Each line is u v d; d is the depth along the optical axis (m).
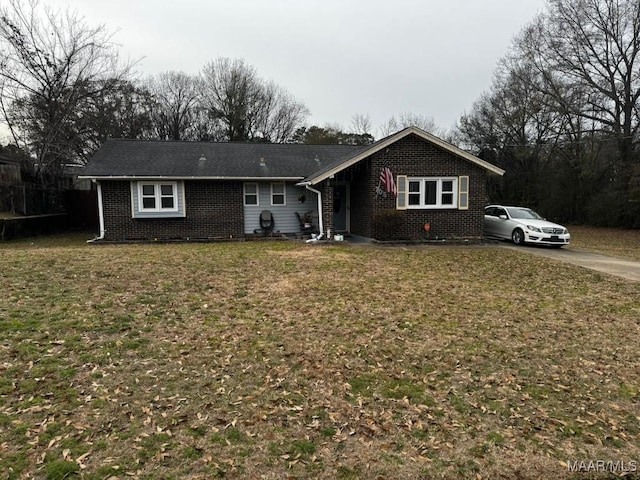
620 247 16.98
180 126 41.12
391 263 11.09
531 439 3.37
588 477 2.94
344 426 3.49
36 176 20.33
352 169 16.98
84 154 29.64
